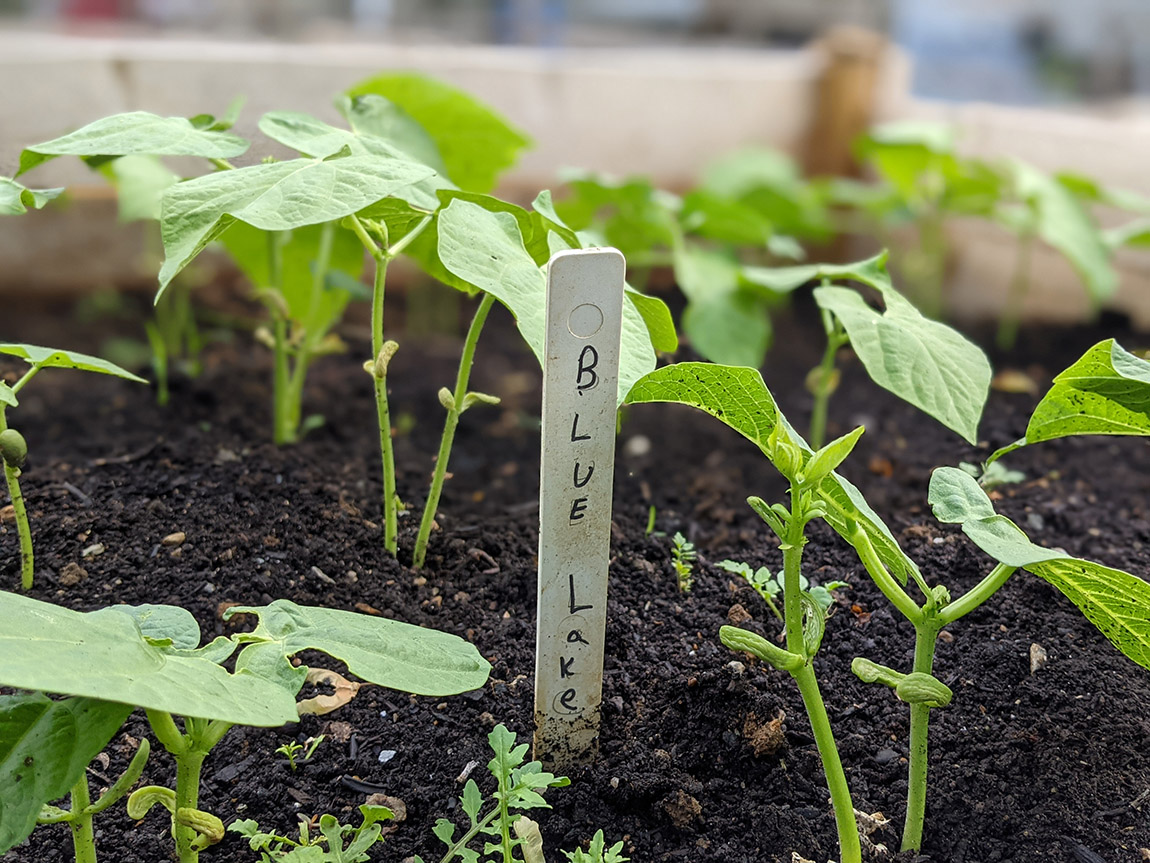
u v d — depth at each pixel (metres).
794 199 0.55
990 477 0.34
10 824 0.15
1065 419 0.22
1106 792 0.23
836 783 0.20
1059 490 0.36
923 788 0.21
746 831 0.22
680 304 0.59
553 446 0.20
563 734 0.23
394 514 0.30
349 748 0.24
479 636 0.27
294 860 0.19
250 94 0.49
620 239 0.48
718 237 0.49
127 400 0.42
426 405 0.46
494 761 0.19
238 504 0.31
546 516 0.21
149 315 0.54
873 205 0.56
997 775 0.23
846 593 0.29
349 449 0.39
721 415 0.20
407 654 0.19
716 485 0.39
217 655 0.18
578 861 0.20
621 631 0.27
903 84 0.65
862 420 0.44
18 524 0.26
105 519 0.30
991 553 0.18
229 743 0.24
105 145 0.23
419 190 0.26
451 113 0.37
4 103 0.45
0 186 0.24
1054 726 0.24
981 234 0.60
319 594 0.28
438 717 0.25
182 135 0.24
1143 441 0.41
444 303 0.60
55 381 0.44
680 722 0.24
